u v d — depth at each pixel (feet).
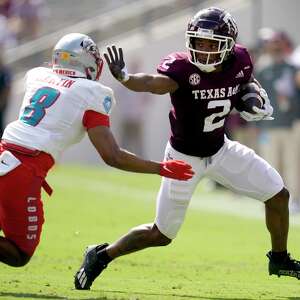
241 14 243.19
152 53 246.68
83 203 157.58
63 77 71.92
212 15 74.08
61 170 221.25
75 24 253.03
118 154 69.46
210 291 79.15
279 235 79.36
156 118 237.04
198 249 110.01
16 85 239.30
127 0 255.91
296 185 152.97
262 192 78.23
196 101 75.82
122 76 72.33
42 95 71.26
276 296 77.41
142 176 210.79
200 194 179.93
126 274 89.04
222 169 78.59
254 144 173.68
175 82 74.69
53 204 154.30
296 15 242.37
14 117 238.68
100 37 250.57
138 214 144.25
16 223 69.62
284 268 79.97
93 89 70.44
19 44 245.65
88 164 241.76
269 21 242.78
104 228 126.00
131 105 233.76
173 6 254.06
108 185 190.80
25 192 69.51
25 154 69.77
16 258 70.03
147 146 236.63
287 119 152.25
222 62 75.51
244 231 129.29
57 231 120.88
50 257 98.02
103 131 69.92
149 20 252.21
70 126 70.44
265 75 152.87
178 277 88.28
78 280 77.00
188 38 74.18
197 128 76.95
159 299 71.82
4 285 76.95
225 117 77.66
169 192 77.00
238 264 98.84
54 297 70.44
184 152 77.92
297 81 151.23
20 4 247.29
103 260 77.66
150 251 106.22
